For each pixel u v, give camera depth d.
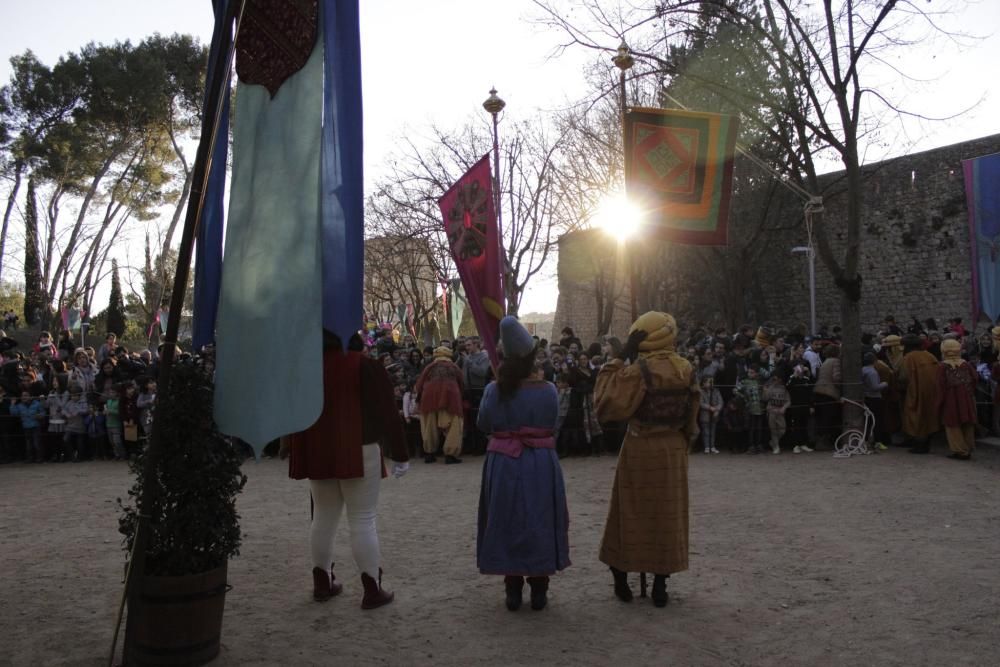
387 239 29.64
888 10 11.91
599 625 4.63
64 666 4.09
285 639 4.44
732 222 26.39
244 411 4.04
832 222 29.97
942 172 27.14
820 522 7.21
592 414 12.55
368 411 4.78
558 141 24.89
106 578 5.82
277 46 4.32
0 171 31.72
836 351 12.55
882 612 4.71
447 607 5.00
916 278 27.78
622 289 31.48
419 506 8.59
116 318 42.69
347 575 5.77
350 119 4.29
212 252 4.56
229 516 4.21
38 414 13.59
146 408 13.01
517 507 4.80
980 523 6.98
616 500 5.07
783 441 12.67
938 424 11.18
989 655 4.04
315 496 5.06
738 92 12.98
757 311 31.75
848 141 12.45
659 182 9.72
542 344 14.05
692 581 5.48
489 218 7.41
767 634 4.43
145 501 3.92
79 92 31.39
